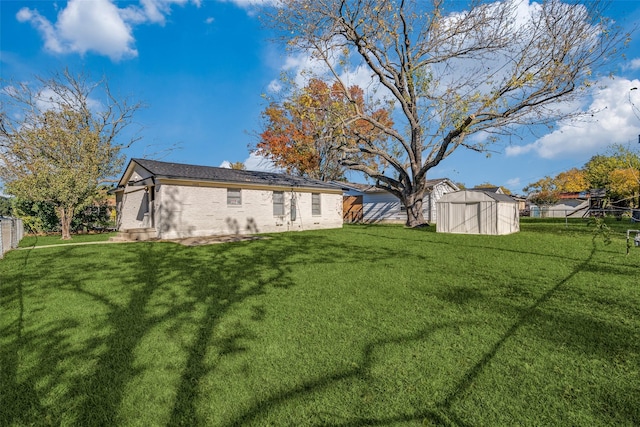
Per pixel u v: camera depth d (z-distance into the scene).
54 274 6.20
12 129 15.66
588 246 9.33
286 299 4.58
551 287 5.00
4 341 3.20
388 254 8.45
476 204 13.65
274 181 16.42
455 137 15.56
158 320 3.78
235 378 2.53
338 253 8.69
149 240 12.20
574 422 1.97
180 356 2.90
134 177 15.56
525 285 5.14
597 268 6.32
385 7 14.55
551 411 2.08
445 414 2.07
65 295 4.80
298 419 2.05
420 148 17.91
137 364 2.76
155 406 2.20
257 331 3.44
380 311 4.03
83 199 14.02
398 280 5.61
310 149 20.30
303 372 2.60
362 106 18.72
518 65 13.01
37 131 15.41
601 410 2.08
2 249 8.18
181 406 2.20
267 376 2.55
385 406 2.16
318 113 16.36
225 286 5.31
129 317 3.88
